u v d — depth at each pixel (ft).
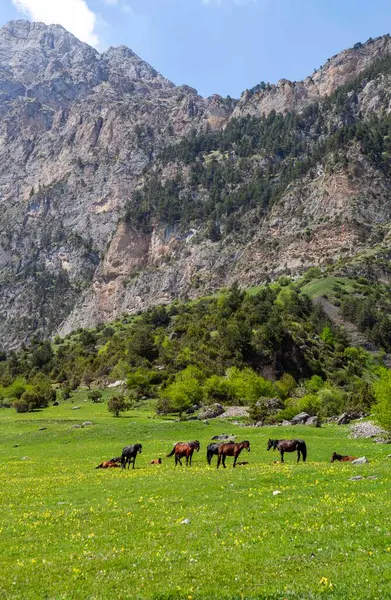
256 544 55.72
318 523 60.75
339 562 48.21
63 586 48.60
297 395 387.96
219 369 452.35
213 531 62.18
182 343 548.72
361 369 537.65
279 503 73.46
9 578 51.70
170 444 194.39
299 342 536.42
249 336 497.05
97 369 557.33
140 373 452.35
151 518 71.72
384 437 166.81
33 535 67.97
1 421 317.42
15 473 137.28
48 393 442.09
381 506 64.80
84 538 64.28
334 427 228.84
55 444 221.66
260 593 43.24
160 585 46.83
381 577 43.65
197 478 102.32
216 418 286.46
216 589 44.78
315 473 95.45
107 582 48.78
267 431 217.15
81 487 103.76
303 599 41.42
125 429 239.09
